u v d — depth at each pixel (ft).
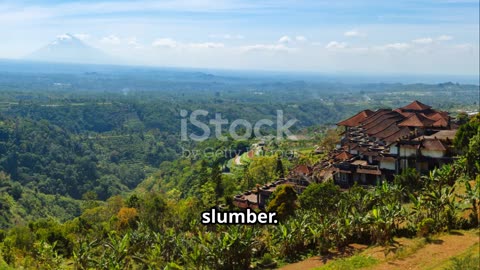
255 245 116.78
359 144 237.86
